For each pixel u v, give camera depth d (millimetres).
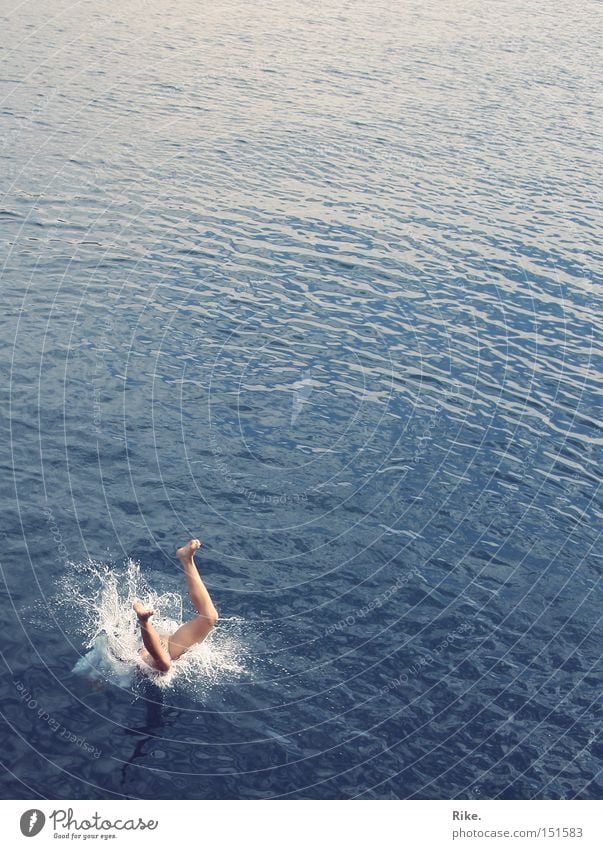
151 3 48688
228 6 50281
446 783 10242
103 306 20938
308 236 25797
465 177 31266
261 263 23922
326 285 23094
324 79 40062
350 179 30125
